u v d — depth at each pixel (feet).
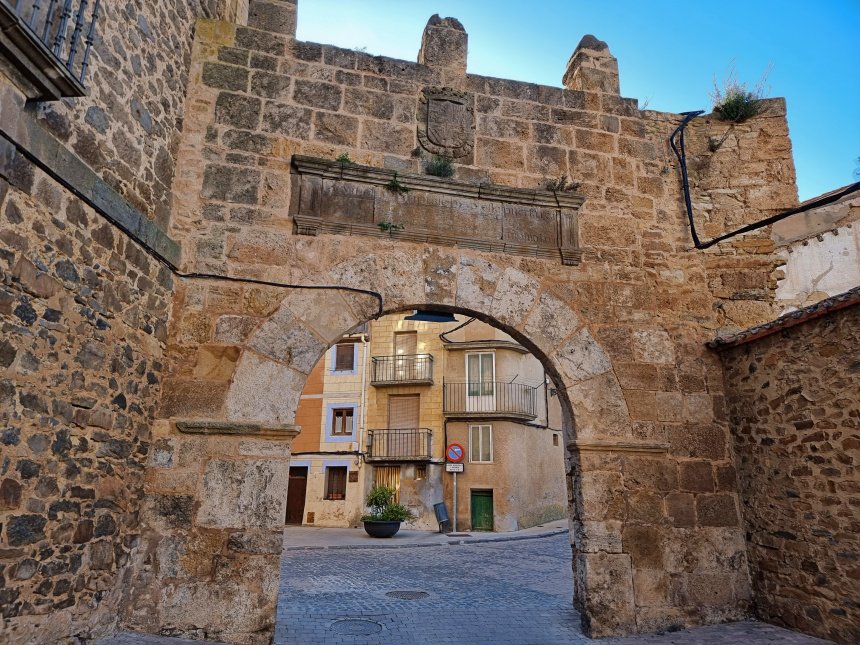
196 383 16.75
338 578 28.99
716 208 21.99
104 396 13.82
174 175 17.87
